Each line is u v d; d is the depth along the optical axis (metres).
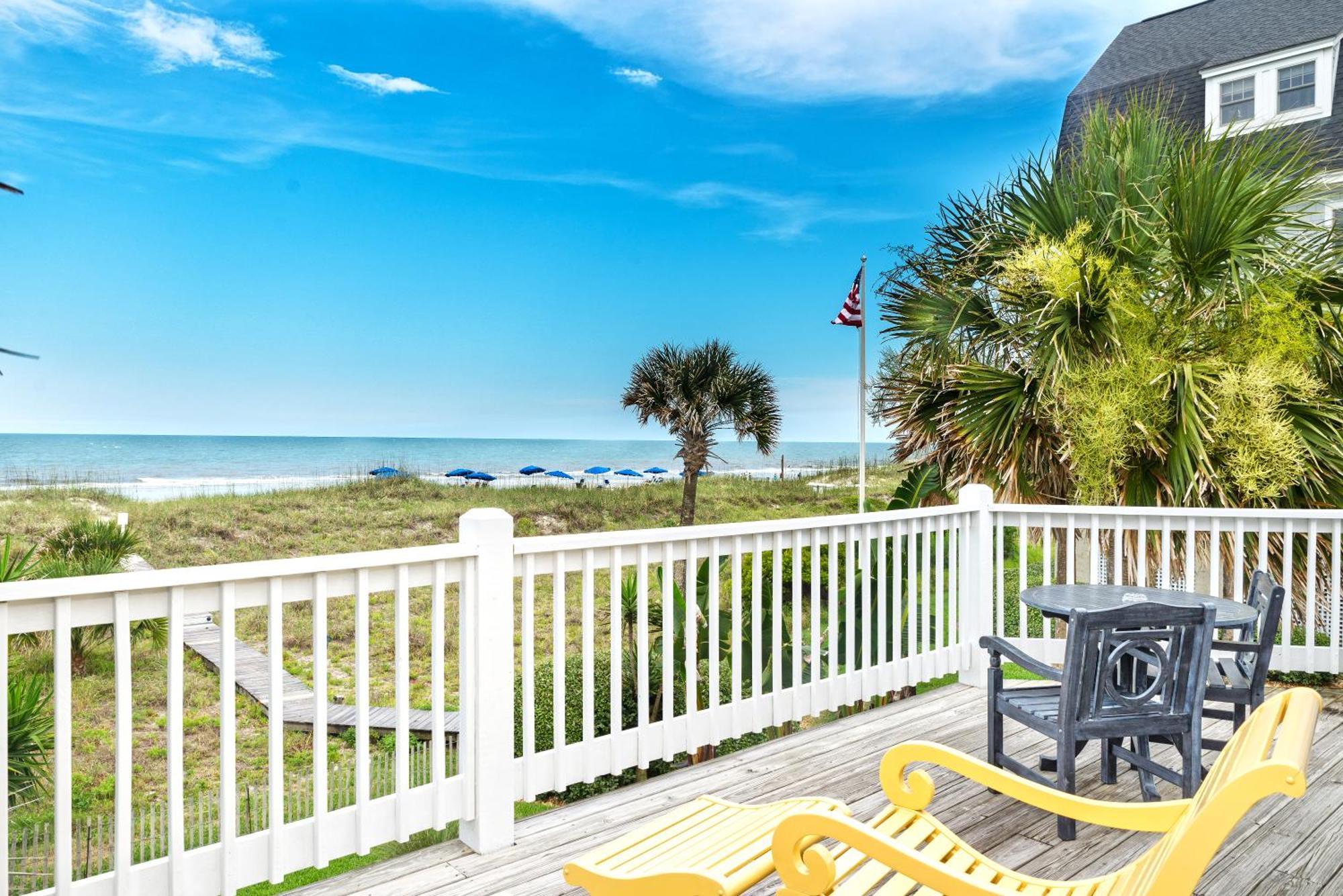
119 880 2.03
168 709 2.11
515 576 2.86
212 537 27.47
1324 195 6.79
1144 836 2.81
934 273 7.02
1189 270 6.27
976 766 1.86
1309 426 5.89
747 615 5.90
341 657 11.70
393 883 2.53
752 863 1.72
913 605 4.36
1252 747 1.32
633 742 3.20
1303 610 6.27
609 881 1.70
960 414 6.49
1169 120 7.01
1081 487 5.99
